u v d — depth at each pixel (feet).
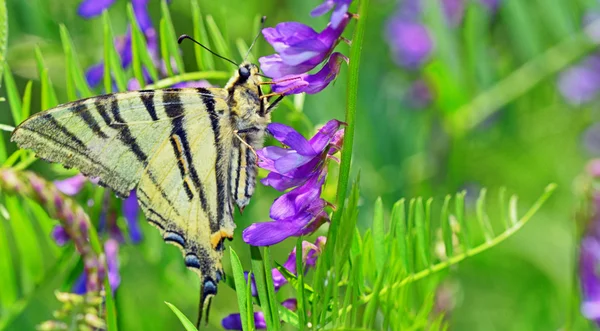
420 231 1.80
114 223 1.91
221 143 1.81
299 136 1.74
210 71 1.87
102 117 1.78
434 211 2.15
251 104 1.80
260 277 1.75
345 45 2.07
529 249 2.23
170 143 1.80
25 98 1.83
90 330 1.78
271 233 1.74
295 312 1.78
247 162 1.82
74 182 1.91
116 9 2.06
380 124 2.24
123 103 1.78
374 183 2.16
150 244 1.97
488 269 2.24
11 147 1.99
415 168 2.19
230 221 1.82
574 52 2.11
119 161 1.79
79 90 1.86
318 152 1.75
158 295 2.06
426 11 2.13
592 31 2.10
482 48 2.13
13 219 1.85
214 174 1.81
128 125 1.78
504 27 2.17
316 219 1.76
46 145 1.77
